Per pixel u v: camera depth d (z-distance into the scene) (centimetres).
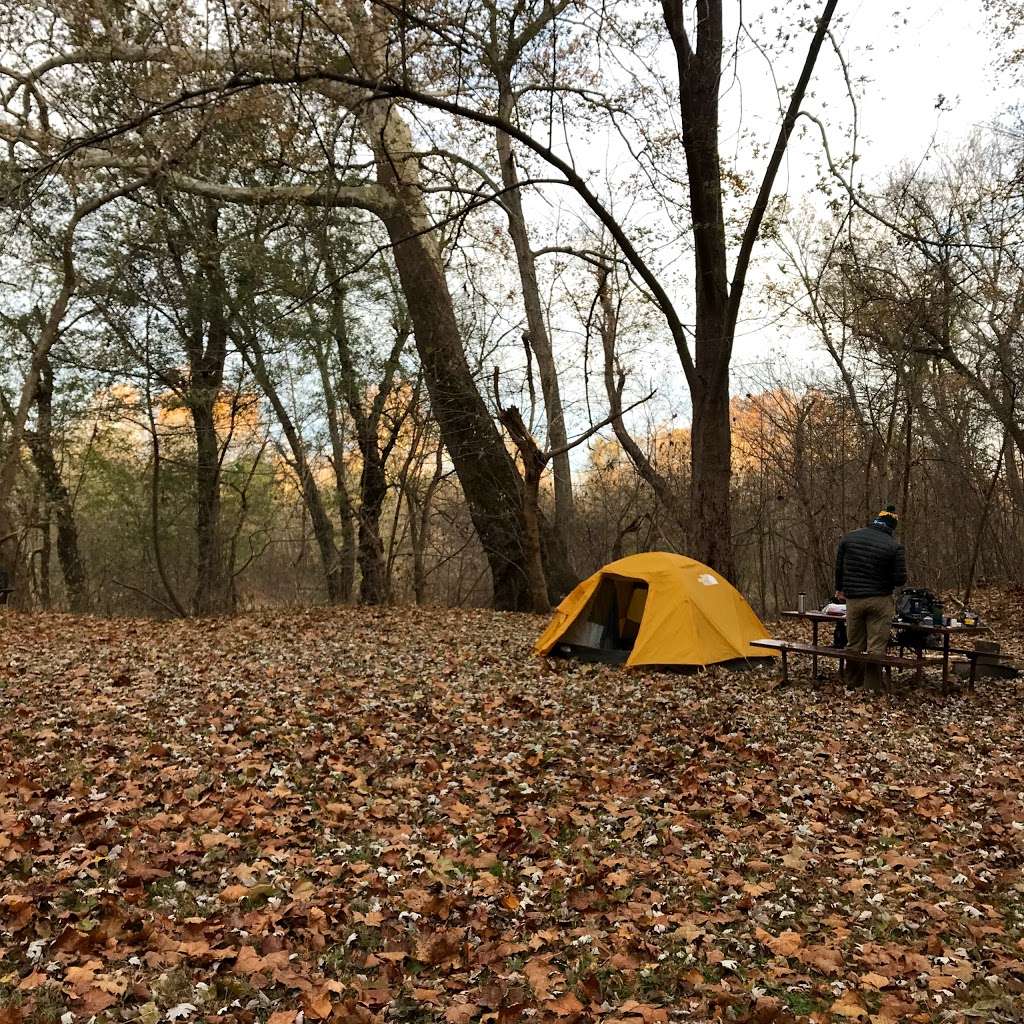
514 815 585
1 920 402
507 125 1316
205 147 1417
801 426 2283
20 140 1786
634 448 2123
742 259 1454
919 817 603
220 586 2312
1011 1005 355
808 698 946
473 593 2855
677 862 514
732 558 1531
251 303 2027
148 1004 338
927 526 2459
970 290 1859
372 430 2209
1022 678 1077
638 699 942
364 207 2000
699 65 1441
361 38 1237
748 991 369
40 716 822
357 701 902
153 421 2172
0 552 2220
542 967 384
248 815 563
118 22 1372
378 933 412
